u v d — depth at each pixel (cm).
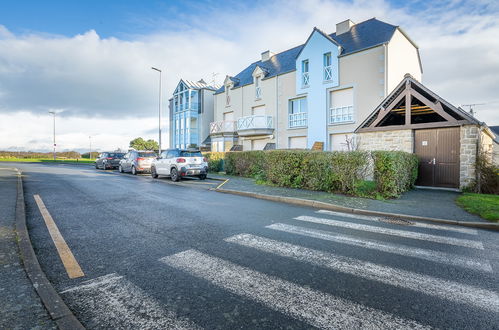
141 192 1048
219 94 2917
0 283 298
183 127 3347
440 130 1119
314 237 496
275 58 2658
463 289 312
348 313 261
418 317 256
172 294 294
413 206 766
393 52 1706
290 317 254
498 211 665
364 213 711
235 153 1712
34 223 584
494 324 248
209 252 418
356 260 392
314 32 1989
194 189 1154
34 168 2459
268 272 349
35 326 228
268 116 2308
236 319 250
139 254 409
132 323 243
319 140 1972
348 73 1803
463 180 1039
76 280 324
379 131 1245
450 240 493
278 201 889
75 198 899
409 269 364
